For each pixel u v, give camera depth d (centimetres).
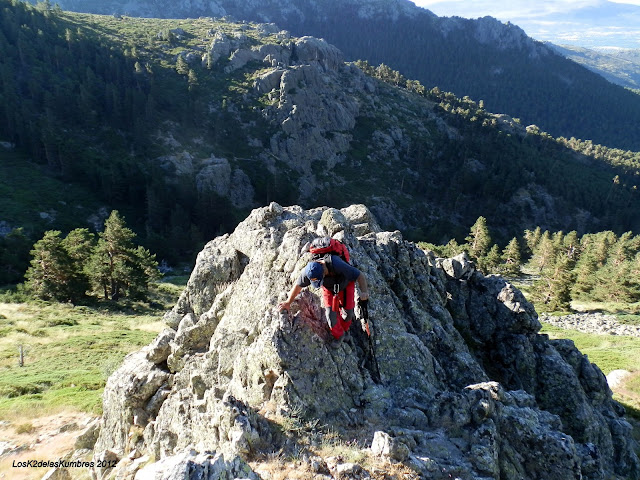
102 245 6128
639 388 2906
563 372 1277
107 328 4459
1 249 7338
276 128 17025
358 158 18400
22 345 3497
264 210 1311
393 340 870
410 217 16725
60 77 15275
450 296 1427
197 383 933
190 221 12488
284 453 661
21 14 17625
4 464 1568
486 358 1341
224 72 18888
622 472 1362
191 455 564
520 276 10031
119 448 1122
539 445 771
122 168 12650
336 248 738
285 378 734
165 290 7319
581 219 17388
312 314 807
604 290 7394
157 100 16050
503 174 18388
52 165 12381
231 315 1019
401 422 735
